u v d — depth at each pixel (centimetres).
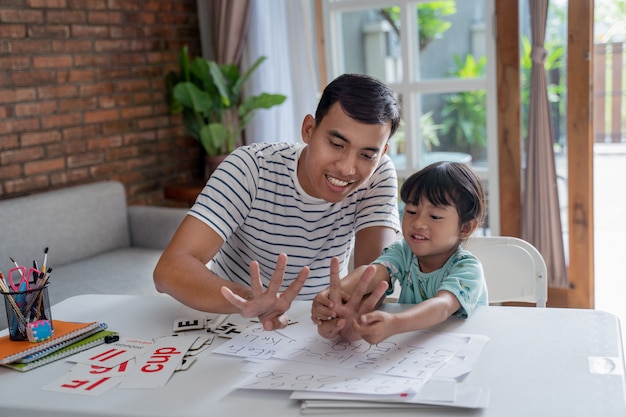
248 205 157
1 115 318
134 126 383
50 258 312
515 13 321
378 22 361
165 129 402
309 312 145
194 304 140
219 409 105
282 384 110
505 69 328
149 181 394
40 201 309
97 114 362
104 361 125
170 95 391
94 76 359
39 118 334
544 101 322
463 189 139
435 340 126
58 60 341
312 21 377
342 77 140
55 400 111
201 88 386
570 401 102
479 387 107
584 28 303
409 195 143
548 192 329
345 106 136
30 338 130
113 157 372
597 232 483
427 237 140
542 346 121
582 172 316
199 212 149
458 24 343
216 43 407
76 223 323
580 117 311
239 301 125
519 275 177
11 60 320
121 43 373
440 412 101
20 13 322
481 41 339
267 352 125
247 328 137
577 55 306
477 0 336
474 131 349
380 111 136
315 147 141
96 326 137
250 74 380
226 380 115
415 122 361
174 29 406
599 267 415
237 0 388
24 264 301
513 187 338
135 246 352
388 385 107
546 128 325
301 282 128
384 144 142
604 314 135
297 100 386
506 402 102
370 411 103
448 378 110
